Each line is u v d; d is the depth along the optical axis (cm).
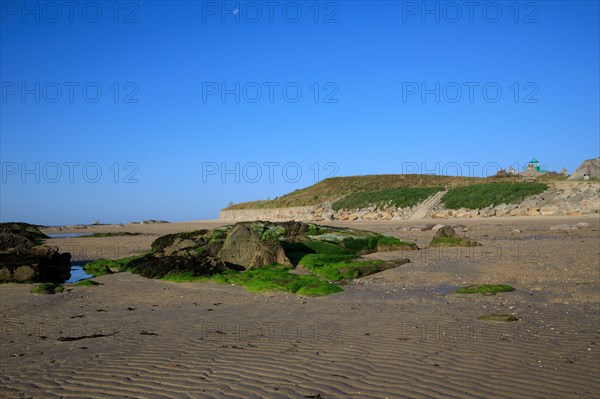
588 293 1442
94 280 2048
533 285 1603
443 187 7319
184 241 2484
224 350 933
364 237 2555
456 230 3997
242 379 771
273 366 829
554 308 1255
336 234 2545
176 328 1145
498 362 822
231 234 2205
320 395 698
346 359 856
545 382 731
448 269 1953
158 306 1471
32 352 964
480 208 5850
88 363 873
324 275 1917
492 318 1131
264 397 698
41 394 732
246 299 1553
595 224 3862
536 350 885
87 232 7125
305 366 824
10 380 796
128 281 2006
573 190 5684
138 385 757
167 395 714
